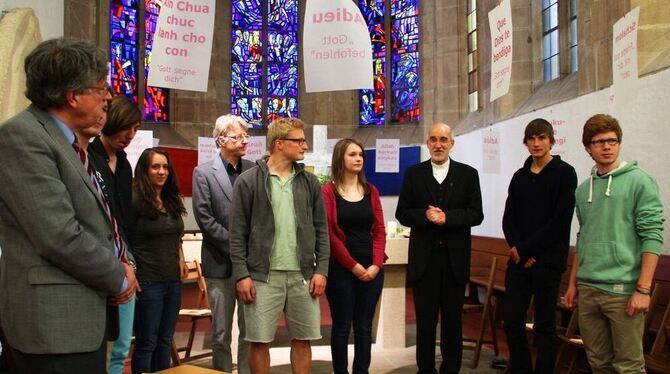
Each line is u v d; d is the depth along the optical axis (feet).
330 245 11.82
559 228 11.71
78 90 5.62
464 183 12.68
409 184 13.03
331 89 15.84
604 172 9.97
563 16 23.63
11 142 5.28
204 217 11.72
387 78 36.73
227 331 11.80
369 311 12.12
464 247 12.52
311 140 37.24
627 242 9.50
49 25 18.42
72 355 5.54
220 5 36.78
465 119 31.24
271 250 10.32
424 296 12.57
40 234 5.21
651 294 12.88
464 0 32.09
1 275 5.57
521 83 25.95
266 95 38.04
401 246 16.72
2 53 13.01
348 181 12.44
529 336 17.78
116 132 9.28
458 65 32.19
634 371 9.36
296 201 10.53
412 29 35.53
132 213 9.85
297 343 10.63
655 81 15.37
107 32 31.17
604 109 17.97
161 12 14.40
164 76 14.44
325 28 15.78
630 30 13.67
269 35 38.24
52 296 5.42
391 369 14.74
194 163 33.24
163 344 10.95
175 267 10.91
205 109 35.81
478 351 14.85
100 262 5.56
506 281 12.55
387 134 36.01
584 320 10.00
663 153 15.05
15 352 5.64
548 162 12.32
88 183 5.82
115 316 6.30
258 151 30.99
